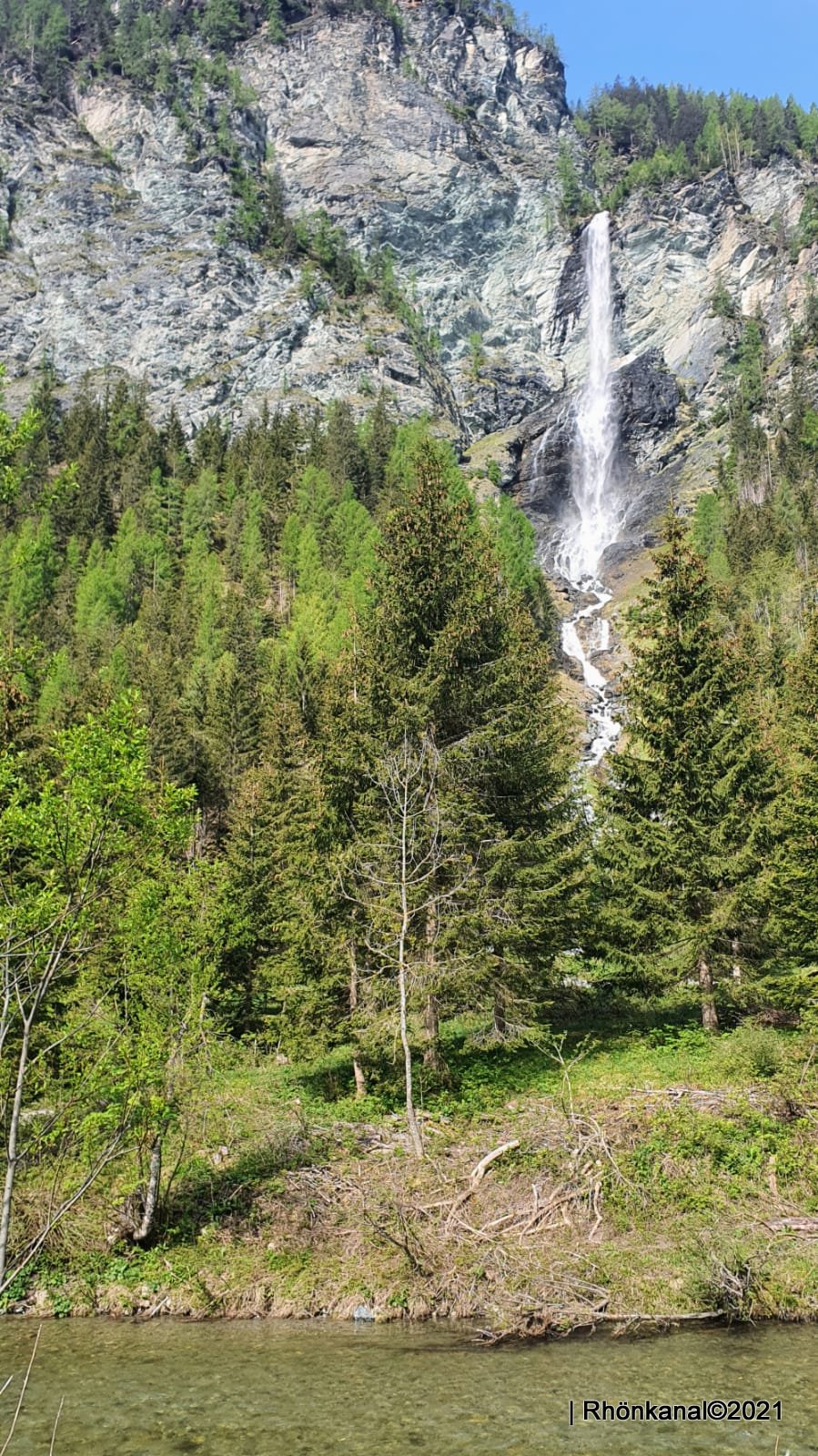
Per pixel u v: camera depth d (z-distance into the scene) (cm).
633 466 13575
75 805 1245
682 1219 1584
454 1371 1243
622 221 17050
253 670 6506
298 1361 1296
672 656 2427
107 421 12888
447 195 18162
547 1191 1666
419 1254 1545
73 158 17762
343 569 8775
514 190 18412
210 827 4622
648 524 12081
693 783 2341
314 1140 1911
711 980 2325
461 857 2122
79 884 1257
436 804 2067
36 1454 1041
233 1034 2912
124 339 15812
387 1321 1448
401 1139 1900
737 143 18350
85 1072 1472
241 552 9362
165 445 12381
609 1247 1527
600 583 10925
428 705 2228
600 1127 1764
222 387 15000
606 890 2488
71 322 15912
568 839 2459
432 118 19175
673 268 16400
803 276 15075
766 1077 1931
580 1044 2127
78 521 10156
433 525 2439
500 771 2312
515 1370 1236
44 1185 1703
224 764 5000
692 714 2369
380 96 19612
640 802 2430
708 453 13112
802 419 12425
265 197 18125
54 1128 1372
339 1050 2619
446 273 17638
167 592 8875
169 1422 1115
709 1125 1736
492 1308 1418
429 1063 2200
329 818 2258
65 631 7738
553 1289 1430
